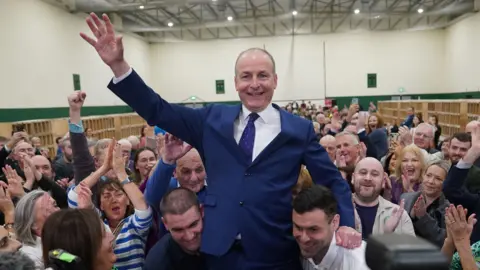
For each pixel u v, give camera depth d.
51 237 1.24
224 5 16.17
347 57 19.00
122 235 2.00
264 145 1.66
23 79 9.90
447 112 11.15
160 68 19.80
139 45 18.30
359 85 19.02
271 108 1.75
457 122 10.53
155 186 1.98
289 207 1.65
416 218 2.53
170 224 1.60
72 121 2.59
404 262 0.40
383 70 18.88
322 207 1.53
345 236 1.60
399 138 4.61
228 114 1.75
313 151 1.73
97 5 12.45
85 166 2.61
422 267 0.40
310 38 19.11
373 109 13.12
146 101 1.67
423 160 3.21
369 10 16.56
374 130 5.26
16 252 1.10
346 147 3.36
